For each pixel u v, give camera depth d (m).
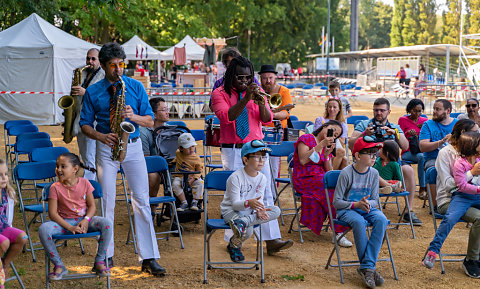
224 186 5.69
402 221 7.54
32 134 8.98
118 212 7.96
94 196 5.38
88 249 6.37
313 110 24.03
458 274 5.70
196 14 42.81
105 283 5.34
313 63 60.06
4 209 4.93
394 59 40.00
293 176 6.87
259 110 5.89
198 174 7.33
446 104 7.85
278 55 62.34
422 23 74.62
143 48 26.56
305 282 5.41
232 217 5.37
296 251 6.35
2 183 4.88
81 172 10.47
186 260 6.02
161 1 35.41
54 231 5.01
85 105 5.26
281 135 7.18
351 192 5.66
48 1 20.09
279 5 55.19
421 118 8.64
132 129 5.13
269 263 5.93
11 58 16.91
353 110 23.66
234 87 5.82
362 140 5.61
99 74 7.32
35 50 16.94
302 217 6.71
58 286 5.27
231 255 5.63
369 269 5.30
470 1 51.09
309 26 59.16
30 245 6.04
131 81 5.32
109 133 5.17
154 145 7.50
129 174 5.43
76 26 30.42
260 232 5.50
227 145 5.96
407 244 6.66
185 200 7.16
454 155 5.86
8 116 17.27
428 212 8.05
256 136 5.95
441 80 32.66
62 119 17.55
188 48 27.86
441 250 6.39
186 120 19.05
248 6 48.75
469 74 26.31
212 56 23.56
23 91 17.16
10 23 20.95
